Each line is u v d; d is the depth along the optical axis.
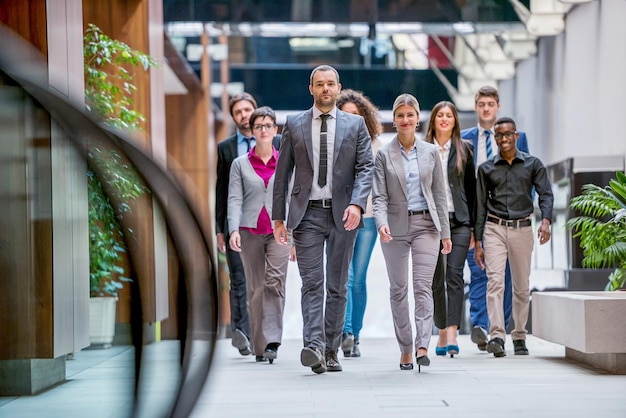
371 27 33.91
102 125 7.13
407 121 14.38
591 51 27.19
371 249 17.33
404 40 39.94
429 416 10.02
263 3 32.22
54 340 11.96
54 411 10.74
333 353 14.34
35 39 12.25
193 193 7.13
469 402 11.07
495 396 11.59
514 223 17.06
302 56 41.41
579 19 28.61
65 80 13.18
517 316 17.22
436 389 12.30
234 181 16.28
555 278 25.95
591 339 14.05
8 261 11.75
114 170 11.45
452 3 32.75
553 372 14.26
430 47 39.69
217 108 44.44
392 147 14.52
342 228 13.81
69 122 7.36
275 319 16.05
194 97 42.47
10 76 6.98
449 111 16.78
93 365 14.76
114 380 13.01
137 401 9.97
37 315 11.93
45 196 11.84
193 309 7.20
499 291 16.97
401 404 10.92
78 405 11.14
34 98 7.30
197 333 7.19
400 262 14.48
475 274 18.27
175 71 37.81
